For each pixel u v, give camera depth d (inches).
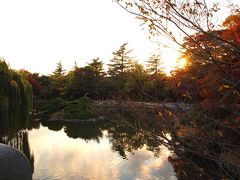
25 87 750.5
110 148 733.9
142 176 512.1
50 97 2394.2
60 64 2642.7
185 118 113.0
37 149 743.7
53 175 527.5
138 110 113.9
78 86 2005.4
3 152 148.4
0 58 735.7
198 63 120.6
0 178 142.4
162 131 110.4
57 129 1135.6
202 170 115.7
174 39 106.0
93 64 2278.5
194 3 102.5
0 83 702.5
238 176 107.3
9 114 711.1
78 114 1395.2
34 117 1531.7
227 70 113.0
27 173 155.4
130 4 105.9
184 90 126.5
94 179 509.0
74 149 749.9
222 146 111.1
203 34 105.7
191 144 109.6
